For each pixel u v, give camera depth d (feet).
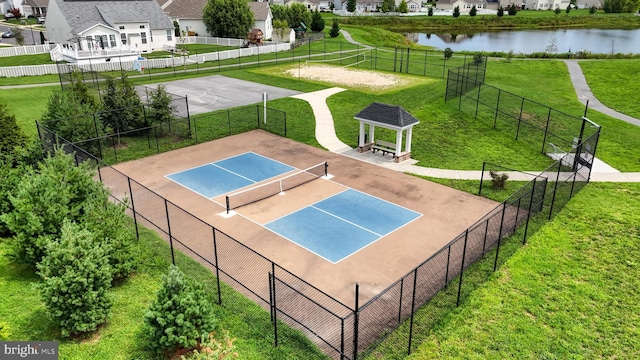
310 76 166.30
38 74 162.81
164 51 234.38
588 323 44.39
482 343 41.70
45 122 86.02
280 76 166.81
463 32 382.83
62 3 210.18
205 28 273.54
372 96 135.03
